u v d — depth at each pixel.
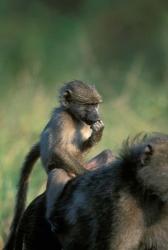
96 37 32.44
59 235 9.58
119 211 8.89
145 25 32.91
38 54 29.38
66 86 10.74
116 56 31.61
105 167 9.27
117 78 23.98
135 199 8.91
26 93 19.98
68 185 9.61
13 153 14.86
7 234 11.95
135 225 8.94
